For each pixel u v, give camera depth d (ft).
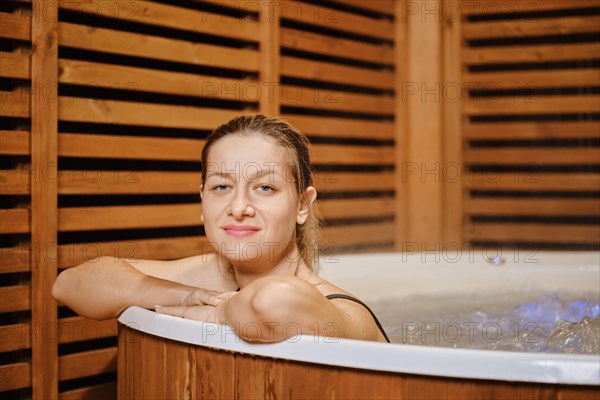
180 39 8.17
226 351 3.98
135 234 7.73
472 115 11.22
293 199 4.37
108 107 6.95
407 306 7.08
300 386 3.75
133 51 7.19
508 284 7.83
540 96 10.94
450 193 11.05
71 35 6.67
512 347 5.46
